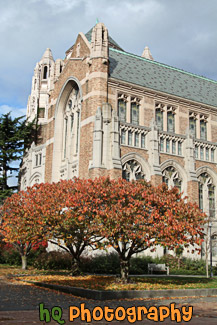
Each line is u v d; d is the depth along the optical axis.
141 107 39.47
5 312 12.20
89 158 35.06
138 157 36.91
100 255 30.39
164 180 38.78
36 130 57.41
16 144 55.00
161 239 18.97
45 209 21.25
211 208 41.56
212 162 42.81
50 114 46.50
